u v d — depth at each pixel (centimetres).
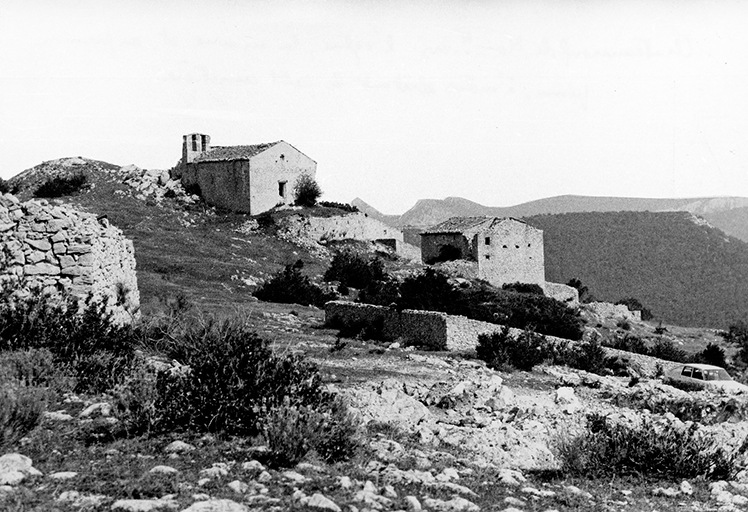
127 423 1296
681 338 7606
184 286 5534
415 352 3275
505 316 4584
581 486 1312
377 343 3550
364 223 9038
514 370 3078
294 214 8731
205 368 1394
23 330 1730
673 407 2369
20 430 1207
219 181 9162
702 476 1420
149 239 7281
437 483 1191
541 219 19375
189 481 1051
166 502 939
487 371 2912
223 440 1292
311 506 970
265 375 1405
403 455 1386
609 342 5741
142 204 8769
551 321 5091
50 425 1286
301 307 5153
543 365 3300
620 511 1139
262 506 968
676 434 1507
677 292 15762
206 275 6081
